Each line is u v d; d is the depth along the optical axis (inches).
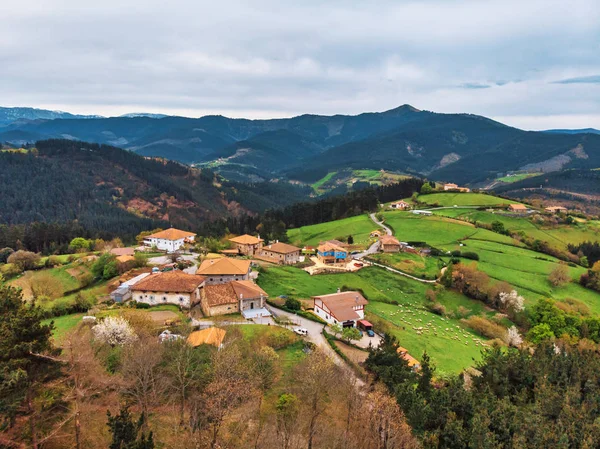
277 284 4530.0
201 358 2022.6
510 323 4532.5
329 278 5073.8
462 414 1975.9
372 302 4527.6
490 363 2652.6
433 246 6648.6
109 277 4360.2
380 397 1910.7
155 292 3496.6
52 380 1608.0
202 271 4192.9
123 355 1994.3
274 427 1754.4
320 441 1736.0
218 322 3021.7
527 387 2454.5
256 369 2062.0
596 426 1802.4
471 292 5029.5
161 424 1699.1
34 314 1552.7
